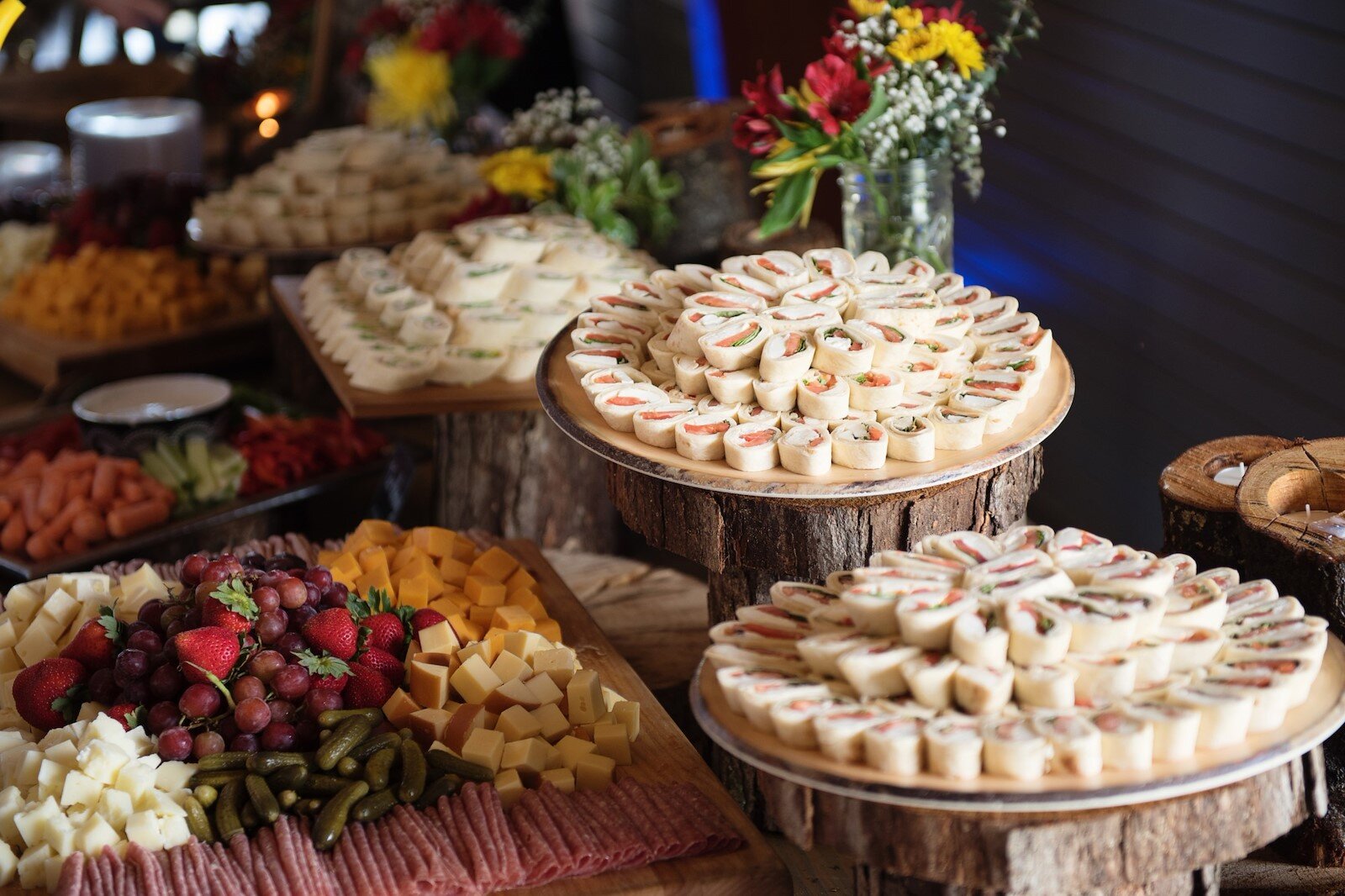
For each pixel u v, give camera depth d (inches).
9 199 224.7
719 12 214.7
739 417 84.8
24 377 188.9
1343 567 74.7
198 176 234.1
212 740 82.1
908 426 81.7
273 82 271.4
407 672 93.7
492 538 122.5
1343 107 105.4
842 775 60.7
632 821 80.1
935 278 100.0
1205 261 123.3
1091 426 144.7
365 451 149.3
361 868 73.5
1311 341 112.3
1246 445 92.9
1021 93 146.1
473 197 162.4
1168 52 123.9
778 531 82.2
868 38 107.7
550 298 133.3
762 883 77.9
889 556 70.7
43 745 83.8
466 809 79.9
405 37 220.5
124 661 84.8
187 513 139.0
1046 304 148.7
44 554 131.3
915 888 67.1
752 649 69.8
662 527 86.4
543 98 170.6
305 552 117.8
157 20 163.6
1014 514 86.4
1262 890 81.9
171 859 75.5
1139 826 59.5
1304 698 64.2
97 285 188.2
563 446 142.1
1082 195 139.0
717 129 154.8
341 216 169.0
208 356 190.1
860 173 109.4
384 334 131.3
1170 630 65.5
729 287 96.0
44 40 305.1
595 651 105.2
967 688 61.9
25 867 75.2
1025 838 58.9
